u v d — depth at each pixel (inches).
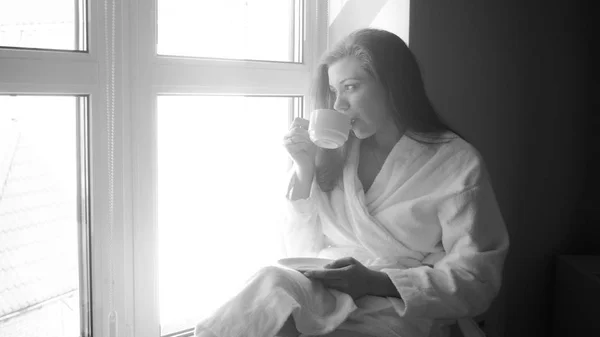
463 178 49.3
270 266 42.9
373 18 66.0
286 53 68.0
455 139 51.8
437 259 50.7
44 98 47.0
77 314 50.9
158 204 55.9
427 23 64.7
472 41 71.2
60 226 49.2
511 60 77.1
